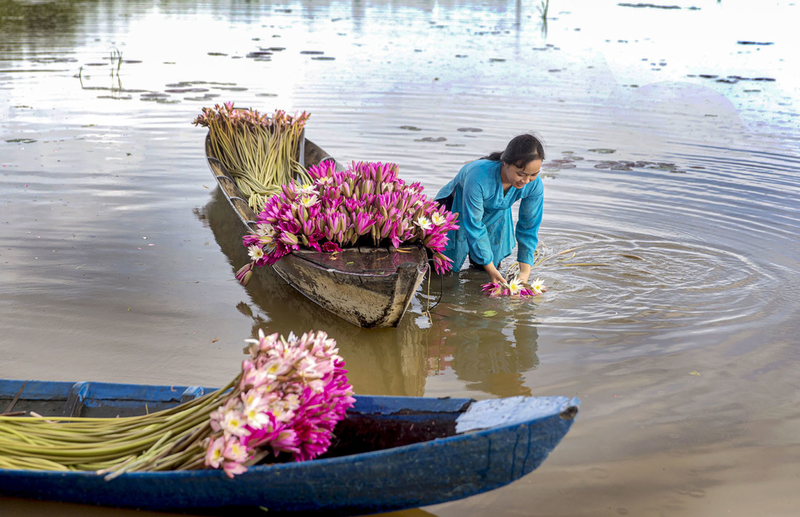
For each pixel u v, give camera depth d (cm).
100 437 256
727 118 944
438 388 341
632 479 271
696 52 1487
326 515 243
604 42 1605
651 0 2745
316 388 237
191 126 838
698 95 1076
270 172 612
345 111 913
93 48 1353
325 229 409
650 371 353
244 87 1040
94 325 390
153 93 988
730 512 253
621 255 506
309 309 426
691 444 293
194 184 652
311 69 1203
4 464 249
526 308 426
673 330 396
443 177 657
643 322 406
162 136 795
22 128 805
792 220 578
